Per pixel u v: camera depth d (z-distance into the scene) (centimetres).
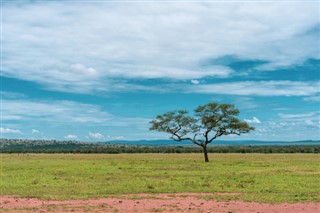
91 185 2627
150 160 6062
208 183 2714
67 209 1733
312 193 2216
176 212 1672
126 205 1836
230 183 2712
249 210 1714
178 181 2869
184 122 6309
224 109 6256
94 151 12606
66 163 5266
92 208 1756
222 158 6831
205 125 6181
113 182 2822
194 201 1952
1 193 2258
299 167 4250
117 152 12125
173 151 12200
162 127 6419
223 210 1711
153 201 1953
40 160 6216
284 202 1906
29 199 2042
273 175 3309
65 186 2577
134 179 3067
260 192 2272
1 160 6225
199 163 5228
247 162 5381
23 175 3425
